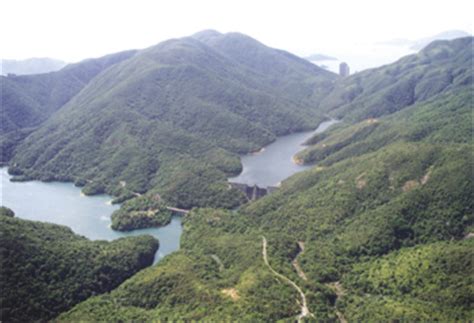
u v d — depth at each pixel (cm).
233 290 18138
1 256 18575
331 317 16475
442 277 17550
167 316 16725
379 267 19575
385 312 16388
